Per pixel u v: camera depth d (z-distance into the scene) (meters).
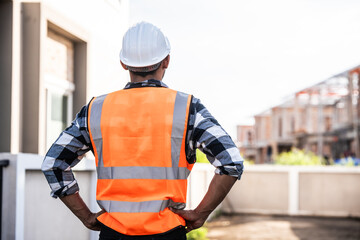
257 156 51.78
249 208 11.70
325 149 33.72
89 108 1.66
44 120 4.93
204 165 9.54
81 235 4.64
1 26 4.61
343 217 11.16
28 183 3.80
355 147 29.17
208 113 1.59
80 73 6.24
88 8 6.44
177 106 1.58
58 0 5.46
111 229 1.57
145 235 1.54
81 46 6.25
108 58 7.20
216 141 1.52
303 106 39.28
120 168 1.57
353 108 29.56
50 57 5.57
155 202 1.54
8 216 3.54
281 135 43.16
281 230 8.80
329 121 38.25
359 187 11.26
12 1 4.59
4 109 4.55
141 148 1.56
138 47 1.66
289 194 11.52
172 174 1.56
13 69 4.58
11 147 4.50
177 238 1.56
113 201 1.59
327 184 11.42
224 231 8.56
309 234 8.34
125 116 1.59
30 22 4.84
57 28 5.50
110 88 7.26
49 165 1.61
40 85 4.80
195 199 8.87
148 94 1.62
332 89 33.78
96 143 1.62
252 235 8.12
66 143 1.63
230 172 1.51
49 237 4.09
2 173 3.58
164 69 1.74
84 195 4.75
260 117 50.19
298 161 12.98
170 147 1.56
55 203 4.21
